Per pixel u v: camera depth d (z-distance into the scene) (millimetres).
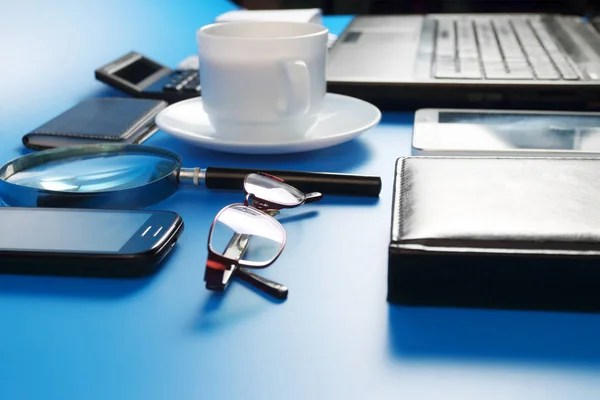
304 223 435
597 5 1278
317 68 535
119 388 277
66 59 779
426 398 270
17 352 302
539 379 281
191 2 1206
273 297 346
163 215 409
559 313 331
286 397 271
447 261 324
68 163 496
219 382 280
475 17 1126
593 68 720
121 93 750
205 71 536
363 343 307
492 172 406
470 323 323
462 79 682
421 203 364
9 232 387
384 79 689
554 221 341
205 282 357
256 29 568
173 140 608
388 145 590
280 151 524
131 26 961
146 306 339
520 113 629
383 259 386
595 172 405
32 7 796
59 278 368
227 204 469
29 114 649
